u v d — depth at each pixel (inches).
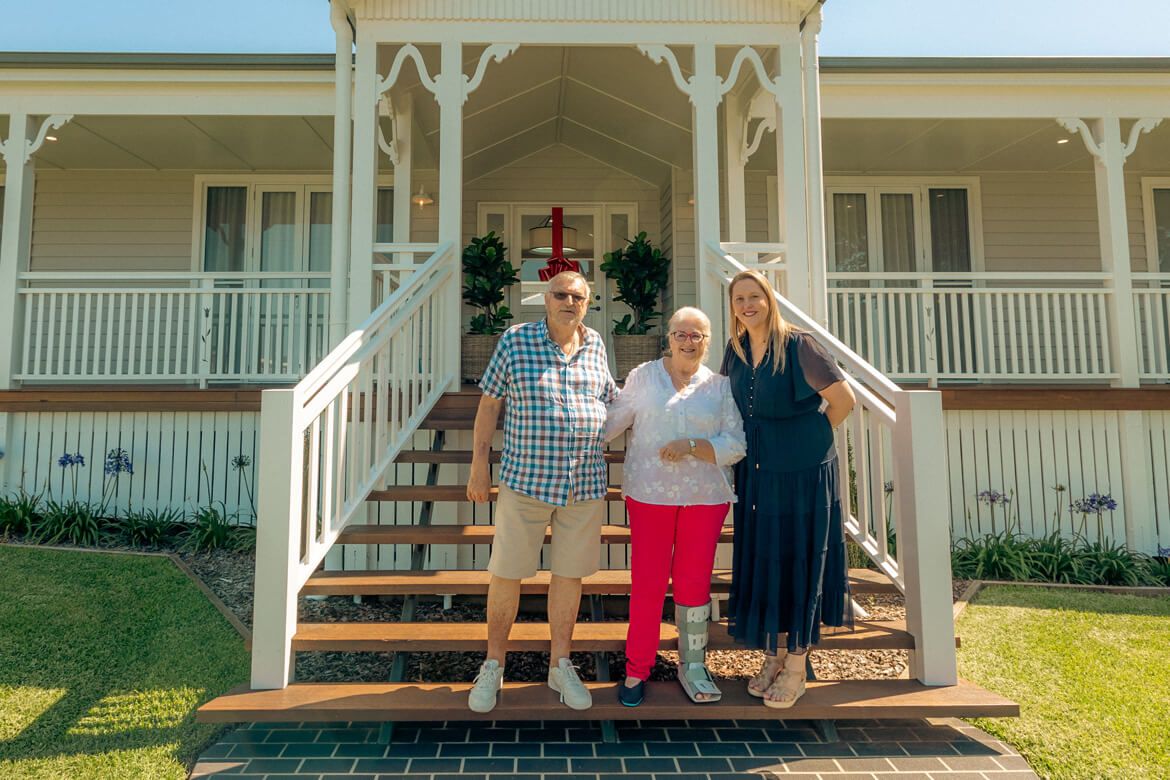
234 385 300.4
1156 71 242.2
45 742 103.7
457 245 188.7
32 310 314.8
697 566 101.7
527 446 97.7
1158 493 237.9
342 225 189.8
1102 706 117.5
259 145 291.6
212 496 234.2
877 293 247.4
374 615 158.4
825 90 248.7
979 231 329.4
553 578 102.7
